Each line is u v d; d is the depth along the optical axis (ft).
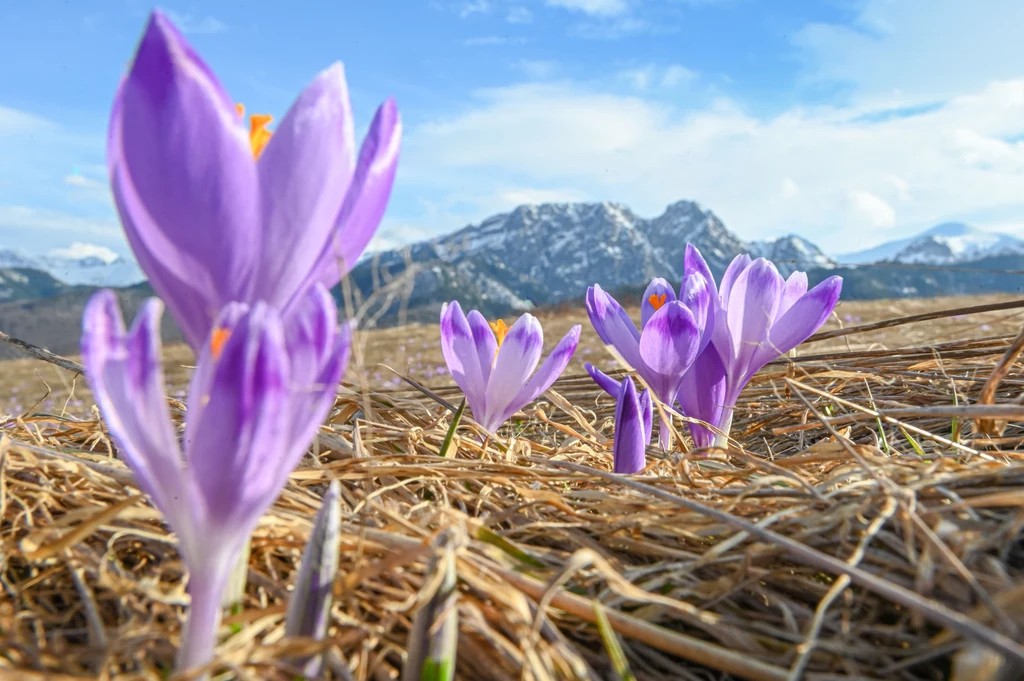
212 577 0.23
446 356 0.63
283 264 0.25
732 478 0.51
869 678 0.30
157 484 0.22
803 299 0.56
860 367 0.93
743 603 0.36
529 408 0.99
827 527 0.38
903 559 0.35
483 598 0.33
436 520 0.41
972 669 0.26
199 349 0.26
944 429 0.71
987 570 0.32
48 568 0.37
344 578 0.34
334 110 0.25
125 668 0.29
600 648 0.33
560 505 0.44
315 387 0.23
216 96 0.23
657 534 0.42
